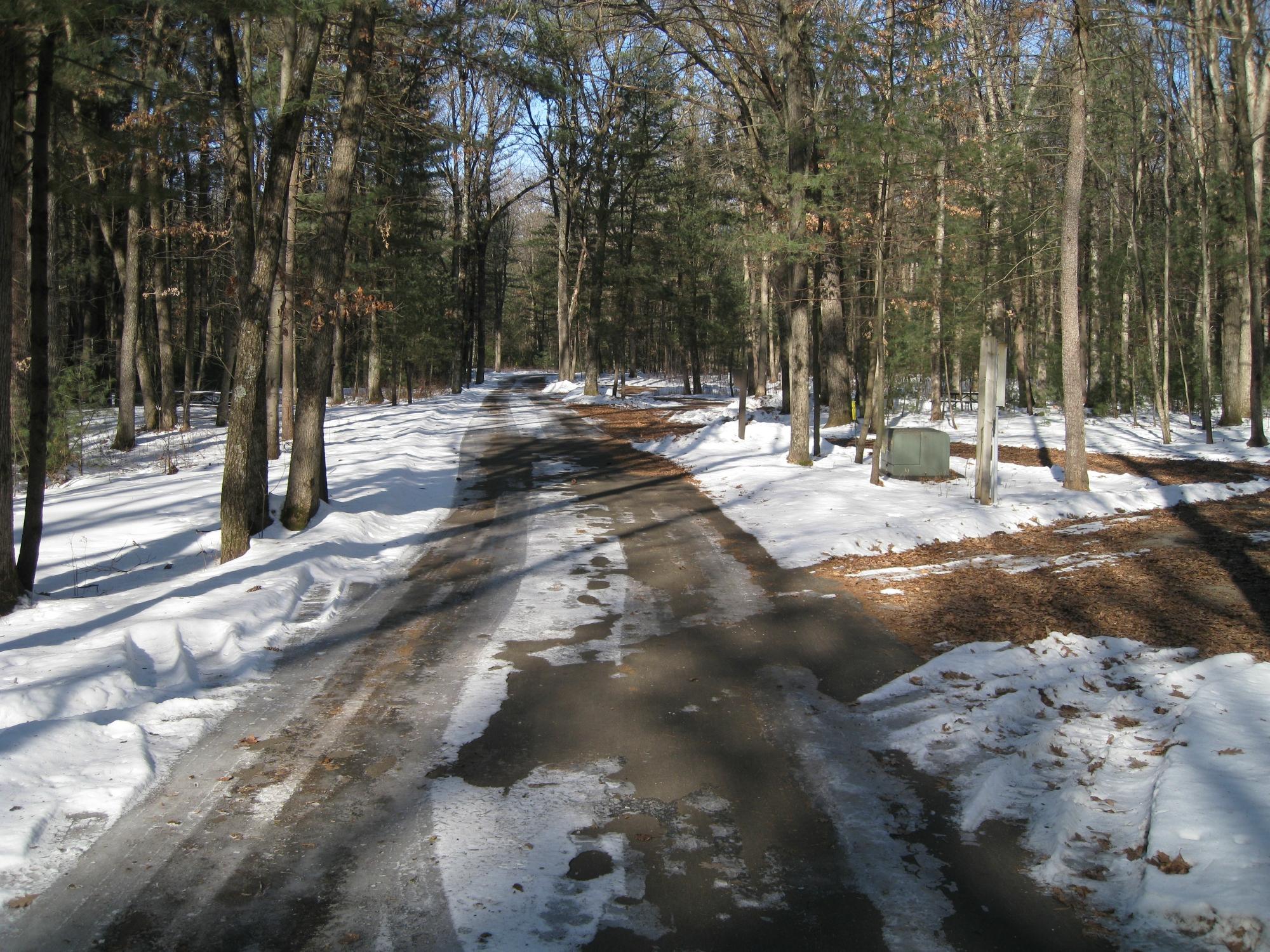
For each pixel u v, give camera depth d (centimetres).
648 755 539
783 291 2616
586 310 5325
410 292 3509
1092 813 454
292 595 874
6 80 760
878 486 1559
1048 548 1123
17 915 372
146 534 1160
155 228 2064
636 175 4281
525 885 400
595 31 1975
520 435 2586
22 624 771
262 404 1160
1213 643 719
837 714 604
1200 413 3044
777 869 416
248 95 1484
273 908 383
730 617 834
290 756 536
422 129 1548
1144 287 2556
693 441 2219
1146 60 2238
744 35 2008
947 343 2661
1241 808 416
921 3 1689
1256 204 2127
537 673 684
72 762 500
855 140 1467
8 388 802
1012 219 2272
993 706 599
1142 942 353
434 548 1137
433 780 505
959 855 427
